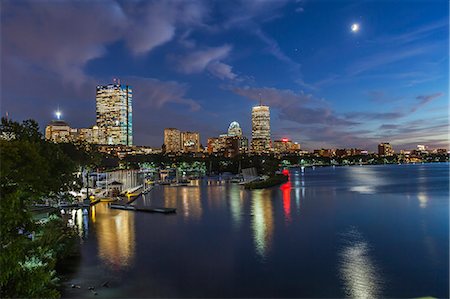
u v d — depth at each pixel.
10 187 22.42
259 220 75.06
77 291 35.28
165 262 44.75
